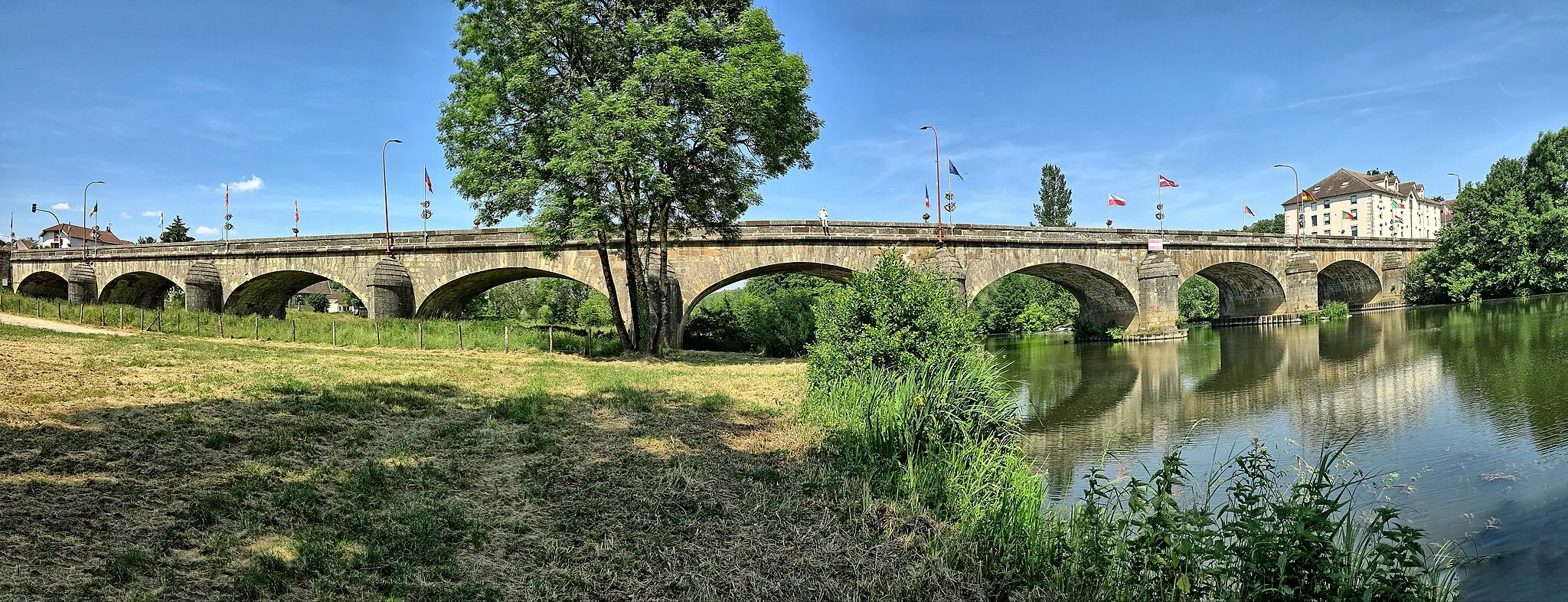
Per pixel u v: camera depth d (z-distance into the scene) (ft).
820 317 55.98
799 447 37.17
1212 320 195.11
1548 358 84.02
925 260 86.48
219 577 18.98
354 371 56.85
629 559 22.54
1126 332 146.20
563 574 21.49
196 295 139.03
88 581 17.83
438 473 28.96
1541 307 151.33
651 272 103.50
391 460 29.91
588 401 47.19
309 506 24.02
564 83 72.95
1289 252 167.12
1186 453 49.88
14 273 175.83
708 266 112.88
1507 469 41.86
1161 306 138.41
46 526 20.29
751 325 124.77
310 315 198.29
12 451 26.14
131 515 21.88
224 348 71.10
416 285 128.47
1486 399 63.26
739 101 69.21
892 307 51.93
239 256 142.82
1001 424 49.03
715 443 36.78
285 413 36.99
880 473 33.73
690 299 112.88
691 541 24.39
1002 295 192.13
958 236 119.34
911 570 23.47
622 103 66.39
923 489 31.48
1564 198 184.44
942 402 43.80
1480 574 27.58
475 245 124.26
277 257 139.54
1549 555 28.94
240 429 32.89
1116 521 26.16
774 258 112.68
